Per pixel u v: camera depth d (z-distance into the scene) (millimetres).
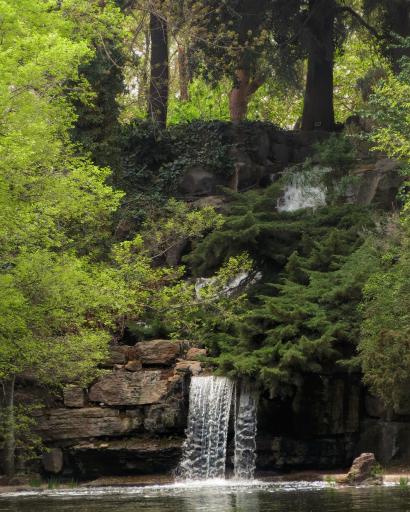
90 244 33781
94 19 30094
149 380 30297
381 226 34062
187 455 29844
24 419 28078
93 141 38062
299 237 36250
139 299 33406
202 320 32875
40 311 25328
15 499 23359
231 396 29672
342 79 60031
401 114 30828
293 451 29812
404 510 17406
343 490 22859
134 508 19500
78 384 30141
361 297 30469
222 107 57594
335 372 29703
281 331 29984
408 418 28828
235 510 18297
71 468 30156
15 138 21078
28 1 23859
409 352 26609
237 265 34312
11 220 22500
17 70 21375
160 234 35562
